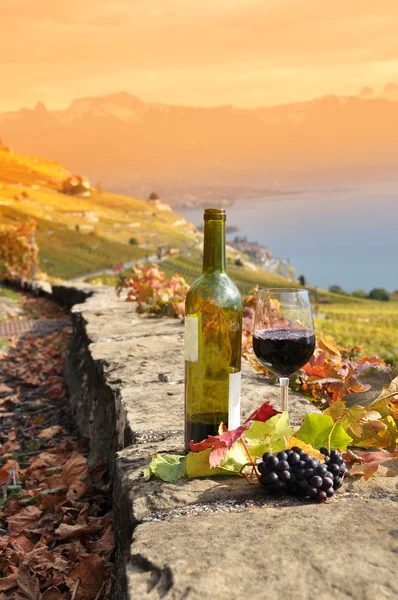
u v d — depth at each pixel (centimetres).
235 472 149
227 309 165
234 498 139
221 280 166
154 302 479
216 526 124
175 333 392
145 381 265
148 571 108
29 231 1606
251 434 151
